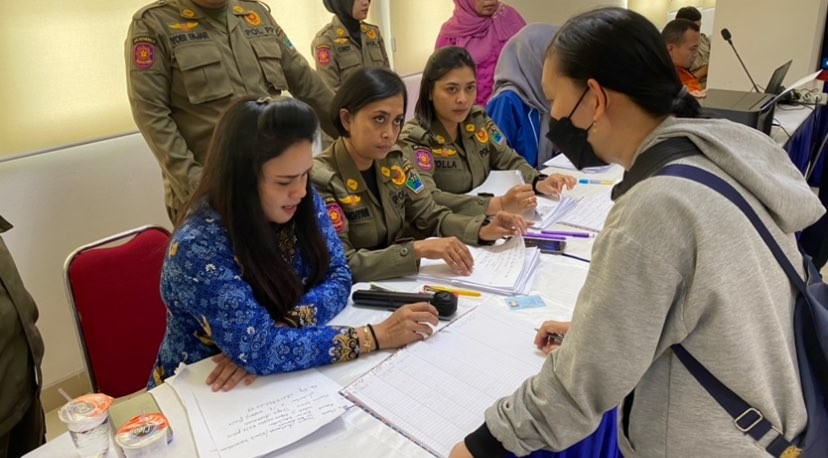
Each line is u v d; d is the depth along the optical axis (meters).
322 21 3.14
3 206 2.12
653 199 0.68
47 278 2.28
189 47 2.08
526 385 0.81
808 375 0.74
